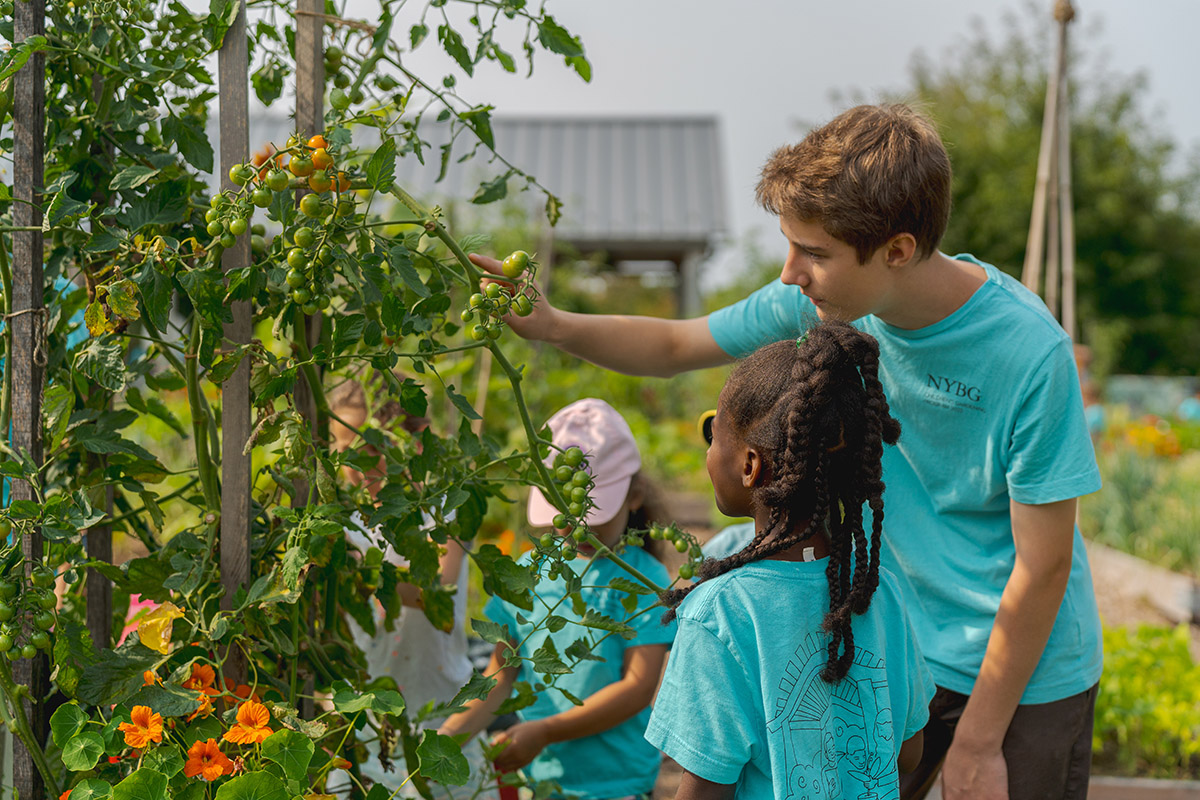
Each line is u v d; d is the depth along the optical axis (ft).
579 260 44.88
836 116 5.03
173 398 15.71
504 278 4.86
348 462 4.92
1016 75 60.80
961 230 58.18
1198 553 20.25
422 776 4.75
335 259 4.37
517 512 15.46
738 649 4.19
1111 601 18.81
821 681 4.23
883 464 6.04
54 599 4.27
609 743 6.55
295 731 4.25
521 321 6.00
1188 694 11.54
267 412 4.59
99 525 5.26
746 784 4.39
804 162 4.79
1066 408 5.15
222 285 4.30
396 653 7.32
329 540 4.89
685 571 4.69
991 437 5.38
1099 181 59.36
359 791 5.44
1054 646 5.66
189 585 4.53
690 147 53.21
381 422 6.75
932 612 6.00
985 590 5.73
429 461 5.16
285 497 5.91
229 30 4.47
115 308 4.25
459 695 4.70
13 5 4.34
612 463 6.47
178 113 5.07
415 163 38.86
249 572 4.72
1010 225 56.39
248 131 4.50
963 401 5.41
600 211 47.50
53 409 4.50
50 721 4.24
